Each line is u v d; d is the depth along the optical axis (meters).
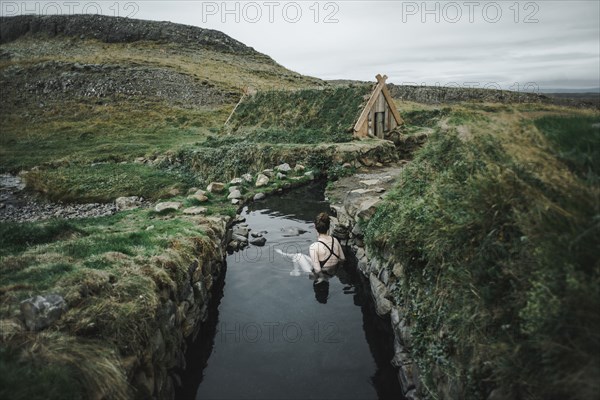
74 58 55.56
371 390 4.97
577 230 2.98
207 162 17.73
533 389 2.94
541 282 3.03
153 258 5.85
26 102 40.72
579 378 2.58
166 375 4.82
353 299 7.15
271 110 23.00
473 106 7.41
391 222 6.63
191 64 63.38
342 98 20.53
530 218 3.42
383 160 16.61
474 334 3.64
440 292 4.44
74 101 40.69
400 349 5.40
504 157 4.35
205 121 34.69
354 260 8.67
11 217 13.38
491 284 3.68
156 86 45.41
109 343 3.96
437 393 4.18
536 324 2.94
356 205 9.62
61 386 3.24
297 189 14.18
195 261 6.65
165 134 29.27
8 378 3.10
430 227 4.99
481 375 3.46
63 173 17.95
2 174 20.08
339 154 15.84
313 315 6.66
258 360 5.57
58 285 4.50
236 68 67.50
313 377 5.20
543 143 3.91
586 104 7.61
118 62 52.69
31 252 5.82
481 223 4.03
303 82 64.06
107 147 23.75
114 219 10.05
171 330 5.18
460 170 5.52
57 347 3.59
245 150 17.28
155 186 15.81
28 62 50.19
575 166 3.65
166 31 83.81
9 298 4.15
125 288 4.77
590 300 2.64
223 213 10.98
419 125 23.72
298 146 16.55
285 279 7.89
